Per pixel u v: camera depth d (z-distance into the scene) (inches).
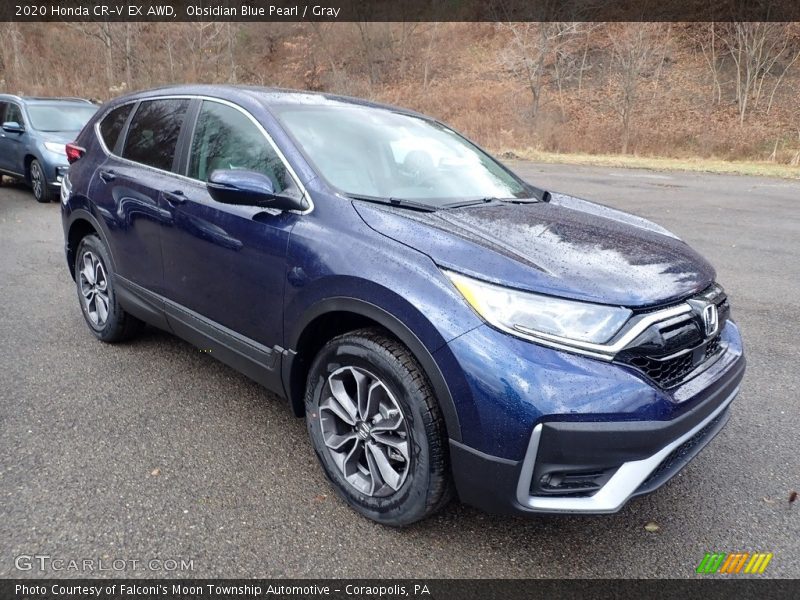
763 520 102.3
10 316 183.8
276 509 99.7
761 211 406.3
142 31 1148.5
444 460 87.0
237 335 117.4
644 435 79.4
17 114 418.0
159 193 131.6
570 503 81.4
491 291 82.4
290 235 102.8
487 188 129.7
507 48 1062.4
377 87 1164.5
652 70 1019.3
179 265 128.1
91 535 91.4
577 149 852.0
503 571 88.7
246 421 127.0
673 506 105.7
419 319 84.4
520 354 79.3
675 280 92.0
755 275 253.6
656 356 83.7
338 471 100.9
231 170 101.3
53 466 108.1
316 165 109.0
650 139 846.5
